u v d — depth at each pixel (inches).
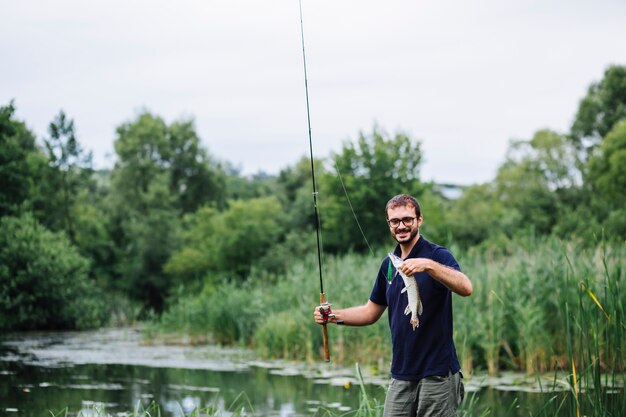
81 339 827.4
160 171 2206.0
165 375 471.8
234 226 1515.7
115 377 465.4
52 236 1064.2
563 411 261.3
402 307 161.2
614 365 198.2
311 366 502.9
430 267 147.3
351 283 563.8
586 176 2003.0
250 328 700.7
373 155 1201.4
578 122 2333.9
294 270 714.2
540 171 2087.8
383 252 692.7
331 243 1256.8
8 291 976.3
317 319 177.2
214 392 396.2
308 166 2278.5
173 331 850.8
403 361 160.2
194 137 2378.2
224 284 803.4
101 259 1603.1
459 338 424.5
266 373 472.4
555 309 430.6
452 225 1572.3
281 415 323.0
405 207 160.2
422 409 157.3
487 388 371.2
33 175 1266.0
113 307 1244.5
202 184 2390.5
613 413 195.6
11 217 1033.5
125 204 2000.5
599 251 402.6
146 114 2321.6
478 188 2294.5
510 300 448.5
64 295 1020.5
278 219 1647.4
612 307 209.2
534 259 473.1
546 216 1701.5
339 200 1213.1
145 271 1577.3
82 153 1566.2
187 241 1672.0
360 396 237.8
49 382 443.5
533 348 416.8
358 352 510.9
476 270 495.2
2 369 514.3
